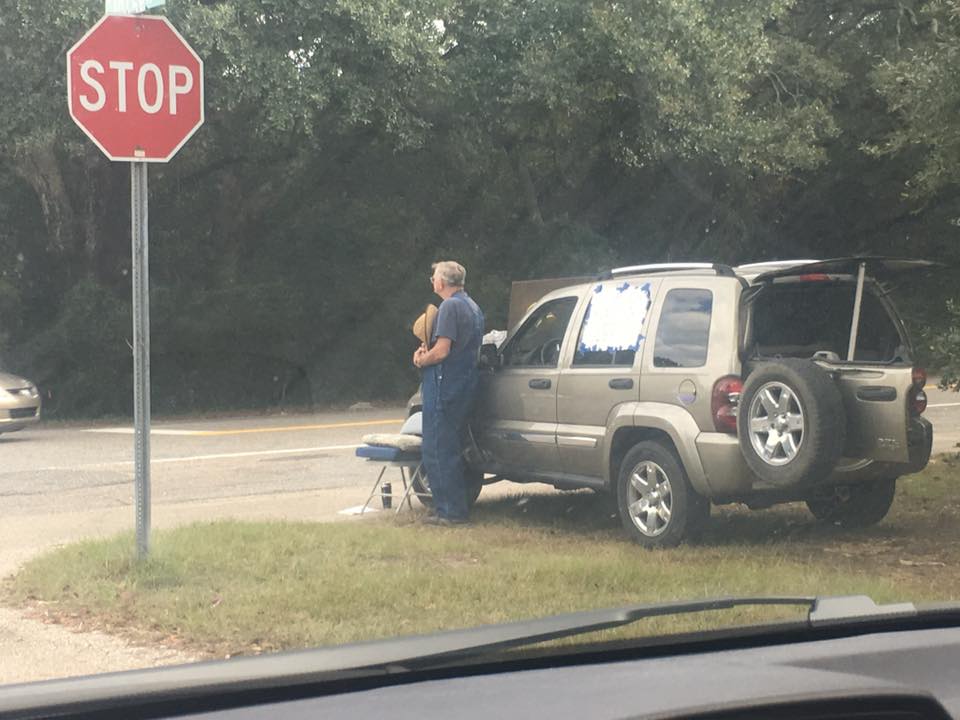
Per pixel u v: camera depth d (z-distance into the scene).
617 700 2.28
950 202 32.66
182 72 7.32
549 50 22.58
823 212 34.09
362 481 12.35
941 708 2.39
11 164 22.22
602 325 8.91
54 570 7.40
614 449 8.66
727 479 7.90
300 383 25.80
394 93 21.28
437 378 9.30
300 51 20.27
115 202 24.42
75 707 2.39
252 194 25.34
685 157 24.50
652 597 6.59
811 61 27.75
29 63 18.55
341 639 5.82
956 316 9.92
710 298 8.23
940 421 17.62
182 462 14.05
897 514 9.62
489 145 24.89
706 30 22.95
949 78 9.84
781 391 7.61
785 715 2.30
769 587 6.75
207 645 5.87
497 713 2.21
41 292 24.95
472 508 10.20
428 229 27.06
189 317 24.23
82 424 22.12
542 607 6.39
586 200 28.98
